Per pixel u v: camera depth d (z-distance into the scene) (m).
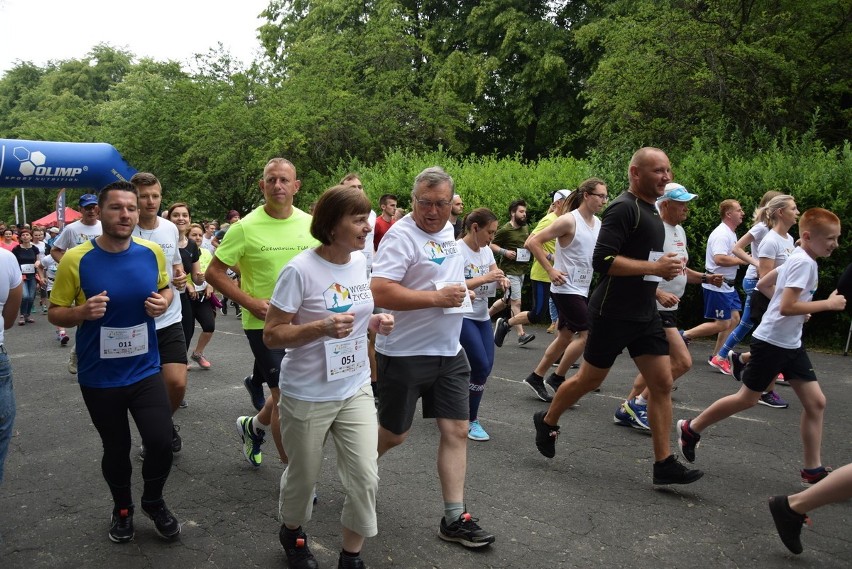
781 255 6.45
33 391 7.23
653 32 13.59
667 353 4.19
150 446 3.50
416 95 25.27
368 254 6.48
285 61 24.17
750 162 10.07
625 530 3.76
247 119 20.94
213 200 22.88
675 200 5.24
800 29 13.39
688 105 13.43
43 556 3.53
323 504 4.13
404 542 3.63
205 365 8.16
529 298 11.88
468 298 3.74
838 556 3.48
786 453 4.98
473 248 5.23
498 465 4.77
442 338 3.61
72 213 27.23
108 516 4.02
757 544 3.60
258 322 4.18
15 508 4.14
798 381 4.32
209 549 3.58
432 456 4.95
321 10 26.36
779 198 6.44
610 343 4.21
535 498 4.20
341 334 2.92
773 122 12.94
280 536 3.37
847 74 13.68
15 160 10.88
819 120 13.68
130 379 3.55
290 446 3.14
